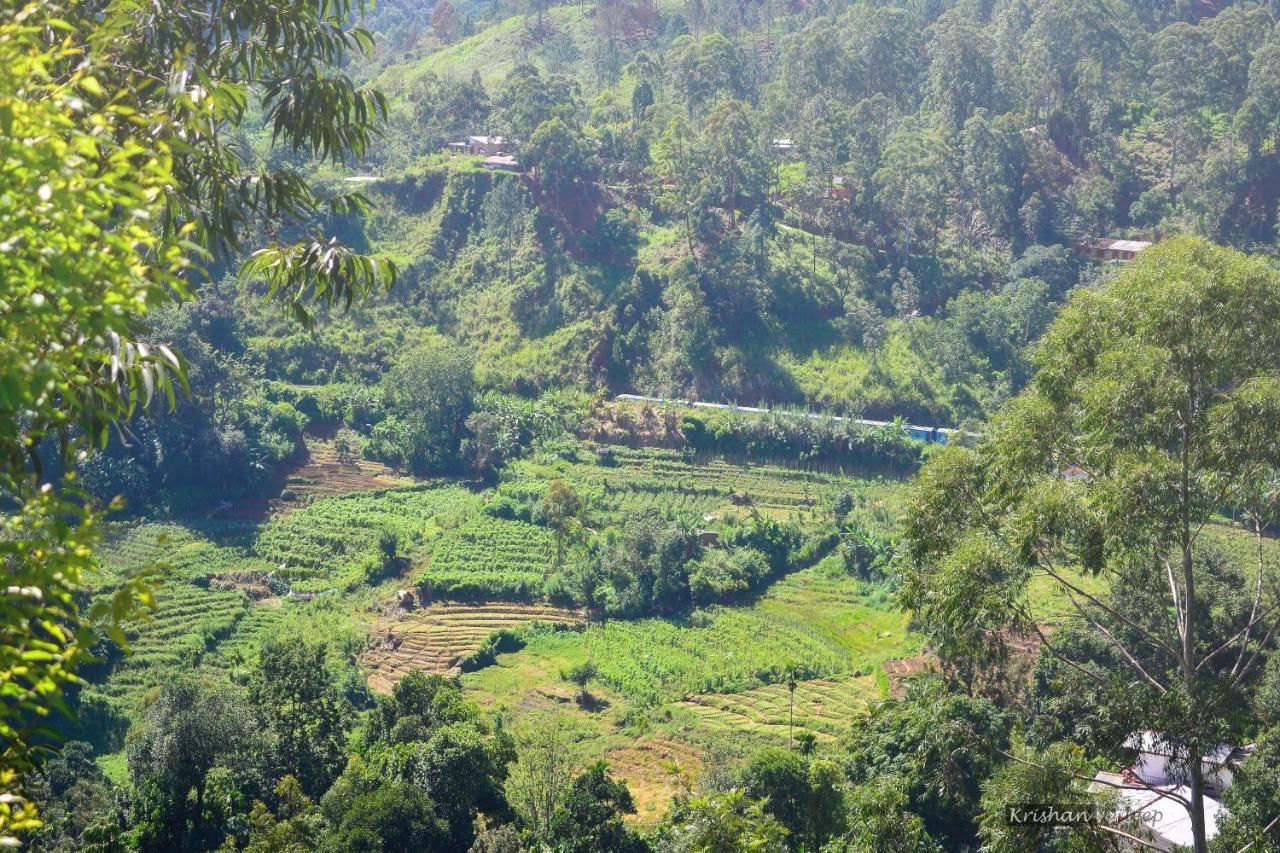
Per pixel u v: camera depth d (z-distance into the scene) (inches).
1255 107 4089.6
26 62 306.3
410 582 3014.3
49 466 3075.8
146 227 357.7
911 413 3710.6
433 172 4731.8
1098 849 753.0
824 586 3011.8
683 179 4183.1
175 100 410.9
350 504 3417.8
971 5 6176.2
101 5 489.1
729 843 895.1
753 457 3597.4
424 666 2642.7
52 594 318.7
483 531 3225.9
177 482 3356.3
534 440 3725.4
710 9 6737.2
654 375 3964.1
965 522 835.4
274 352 3981.3
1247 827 824.3
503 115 4854.8
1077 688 812.6
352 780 1551.4
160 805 1549.0
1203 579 1567.4
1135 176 4554.6
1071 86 4825.3
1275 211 4094.5
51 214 291.6
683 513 3309.5
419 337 4195.4
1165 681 1451.8
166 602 2827.3
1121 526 723.4
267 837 1379.2
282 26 544.4
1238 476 752.3
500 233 4448.8
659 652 2687.0
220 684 2449.6
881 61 5246.1
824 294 4082.2
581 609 2925.7
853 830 1213.7
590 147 4601.4
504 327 4185.5
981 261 4301.2
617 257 4350.4
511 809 1707.7
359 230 4552.2
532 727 2299.5
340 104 561.9
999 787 786.8
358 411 3809.1
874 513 3262.8
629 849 1578.5
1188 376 749.3
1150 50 5078.7
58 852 1476.4
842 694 2427.4
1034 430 805.9
